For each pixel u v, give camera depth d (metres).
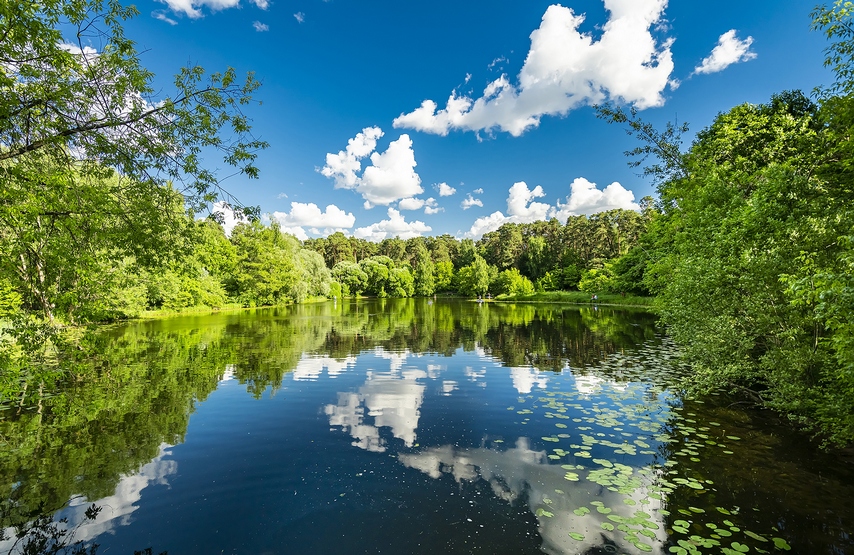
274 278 43.91
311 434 6.74
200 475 5.30
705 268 8.57
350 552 3.74
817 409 6.16
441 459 5.77
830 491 4.81
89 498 4.73
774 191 6.91
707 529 4.07
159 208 7.03
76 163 6.49
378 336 19.28
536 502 4.60
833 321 4.59
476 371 11.59
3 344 6.05
